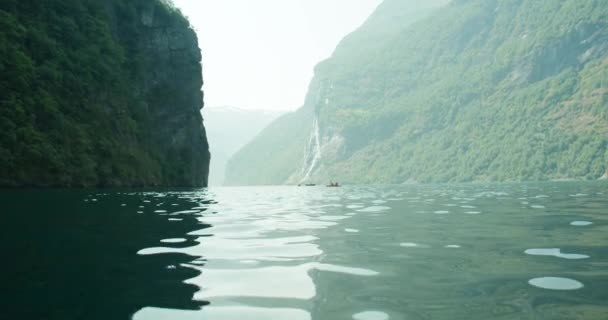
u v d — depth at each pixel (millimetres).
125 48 64188
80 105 46281
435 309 3670
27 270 5172
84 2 57281
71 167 39594
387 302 3902
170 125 68938
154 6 70375
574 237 7781
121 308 3715
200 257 6152
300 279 4816
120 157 48750
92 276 4906
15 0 45906
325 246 7152
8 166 33812
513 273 4980
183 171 67688
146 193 29156
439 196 26688
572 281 4539
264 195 32438
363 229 9523
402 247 6969
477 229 9211
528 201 19125
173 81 71688
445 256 6133
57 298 4004
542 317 3396
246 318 3467
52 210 13305
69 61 47062
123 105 54375
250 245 7230
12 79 37750
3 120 34719
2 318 3430
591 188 38281
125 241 7492
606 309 3566
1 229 8781
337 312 3615
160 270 5242
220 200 22984
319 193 37156
